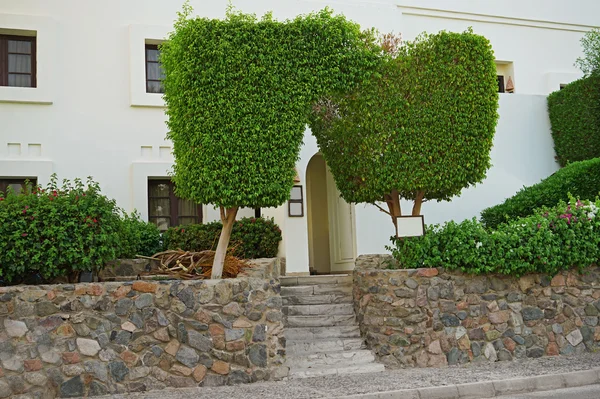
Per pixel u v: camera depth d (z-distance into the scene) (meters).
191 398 7.02
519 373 7.80
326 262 14.73
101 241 8.09
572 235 9.14
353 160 9.68
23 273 7.93
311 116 9.93
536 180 14.12
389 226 13.23
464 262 8.80
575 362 8.47
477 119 9.50
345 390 7.19
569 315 9.27
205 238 11.54
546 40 15.72
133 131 12.30
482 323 8.88
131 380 7.57
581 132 13.60
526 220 9.54
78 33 12.20
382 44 10.54
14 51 12.01
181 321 7.80
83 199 8.22
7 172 11.41
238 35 8.43
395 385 7.37
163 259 10.07
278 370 8.07
